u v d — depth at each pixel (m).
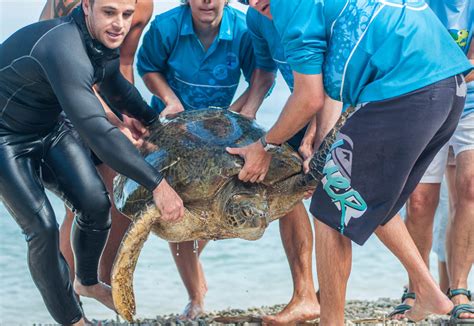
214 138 4.32
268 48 4.92
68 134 4.30
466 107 4.83
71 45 3.89
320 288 4.02
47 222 3.98
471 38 4.86
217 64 5.06
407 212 4.99
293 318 4.66
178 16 5.03
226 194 4.24
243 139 4.32
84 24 3.97
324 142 4.13
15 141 4.09
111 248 4.98
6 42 4.05
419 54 3.70
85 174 4.22
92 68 3.96
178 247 5.26
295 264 4.75
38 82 3.96
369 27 3.69
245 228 4.21
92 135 3.84
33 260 4.05
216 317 5.08
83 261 4.43
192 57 5.04
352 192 3.82
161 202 3.98
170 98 5.04
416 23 3.72
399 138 3.71
